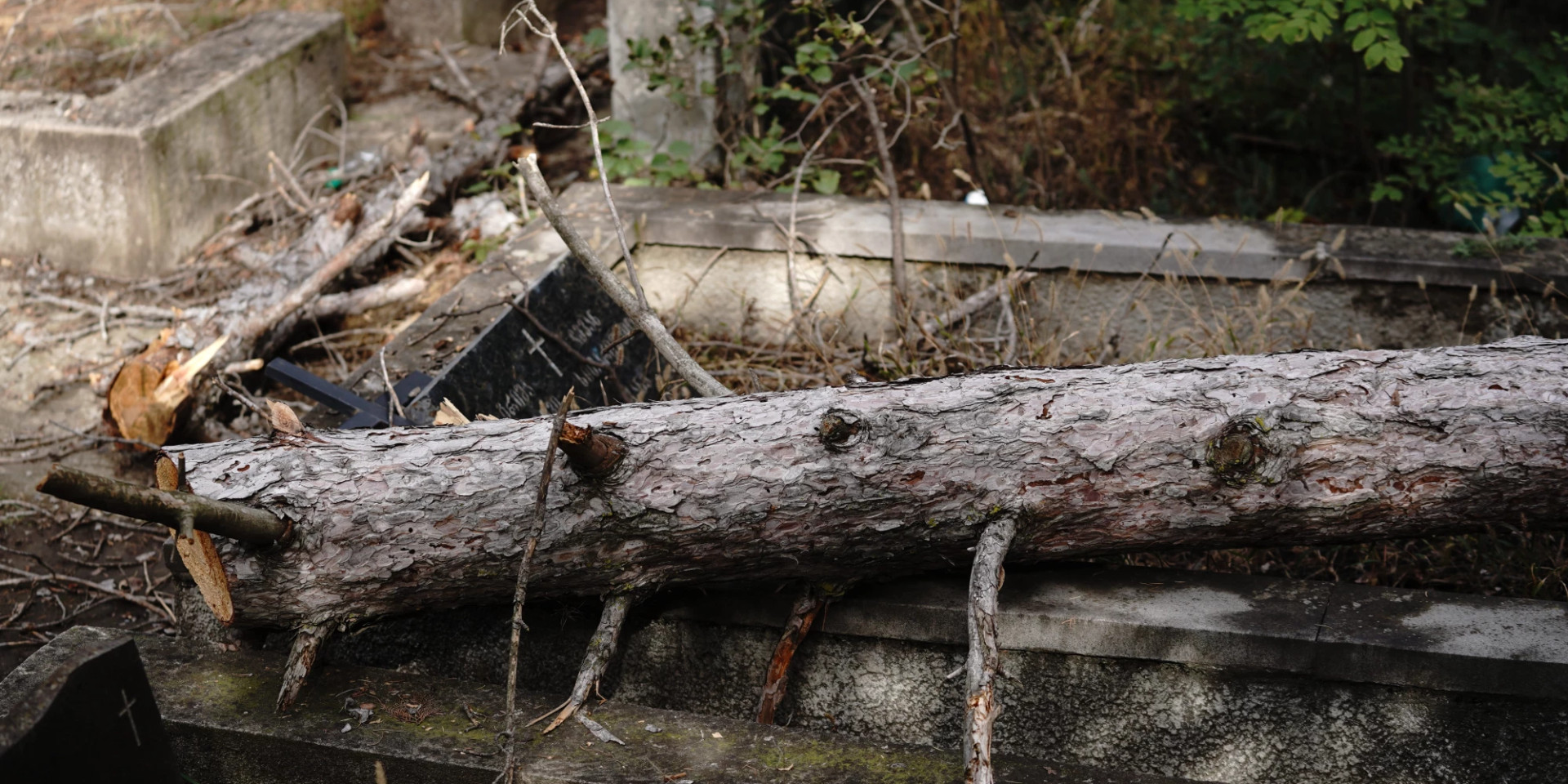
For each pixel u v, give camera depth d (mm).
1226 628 2658
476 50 8359
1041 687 2826
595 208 5055
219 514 2428
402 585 2762
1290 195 6203
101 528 4316
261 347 4922
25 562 4133
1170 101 6609
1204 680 2719
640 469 2674
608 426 2701
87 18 7871
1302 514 2715
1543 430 2629
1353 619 2682
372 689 2789
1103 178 6246
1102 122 6527
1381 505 2695
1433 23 6383
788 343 4781
